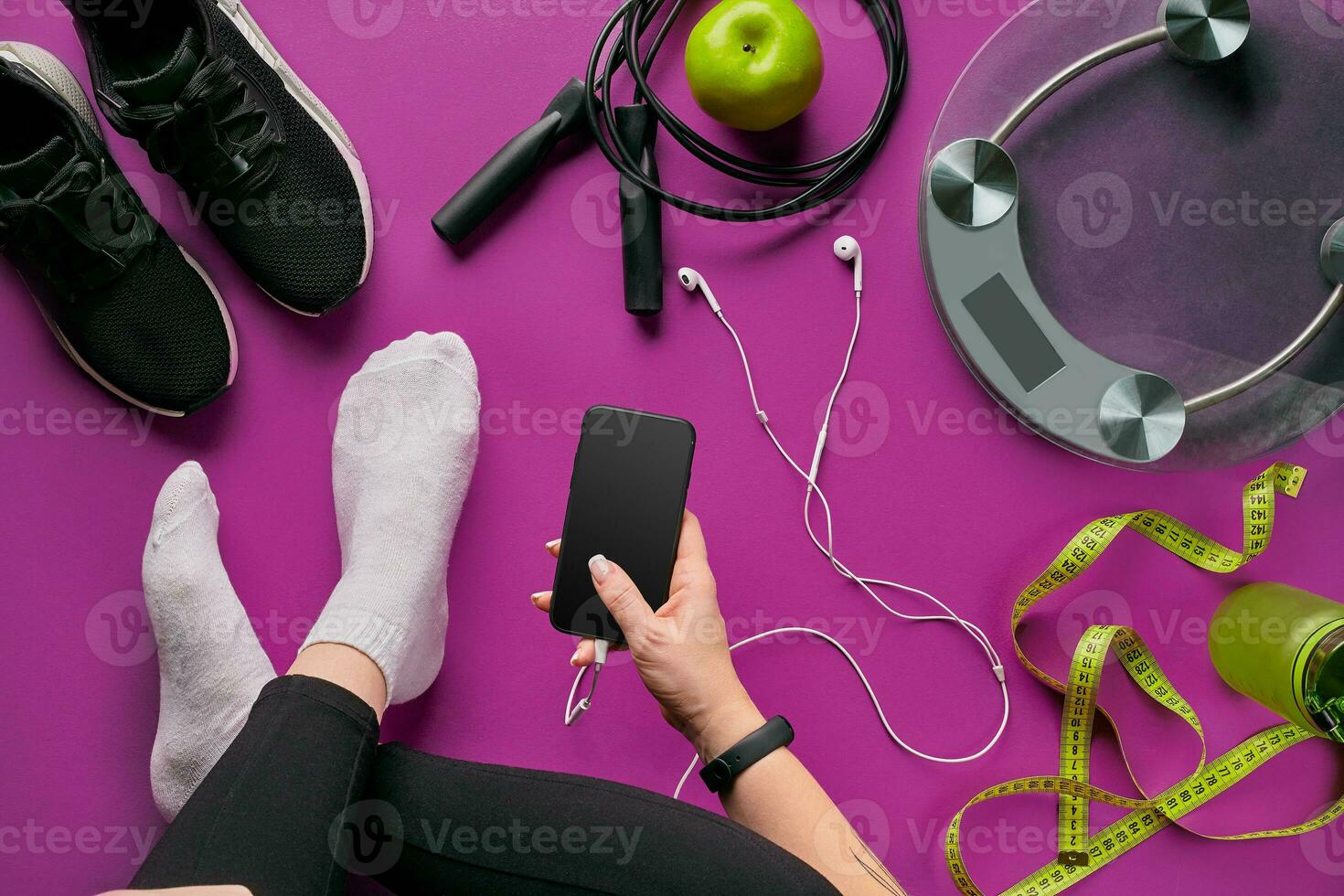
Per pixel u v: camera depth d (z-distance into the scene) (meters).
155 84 0.94
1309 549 1.06
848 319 1.07
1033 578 1.06
